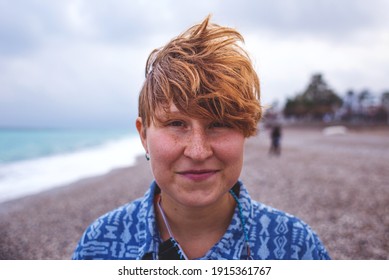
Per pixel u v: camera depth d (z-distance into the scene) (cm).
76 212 984
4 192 1340
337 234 673
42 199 1185
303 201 970
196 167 107
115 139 7838
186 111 104
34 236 766
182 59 109
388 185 1177
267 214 138
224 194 123
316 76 10919
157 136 110
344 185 1205
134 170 1936
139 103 124
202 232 130
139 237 136
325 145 3431
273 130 2538
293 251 132
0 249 684
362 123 8431
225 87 104
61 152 3762
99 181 1554
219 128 109
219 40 112
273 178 1404
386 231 686
